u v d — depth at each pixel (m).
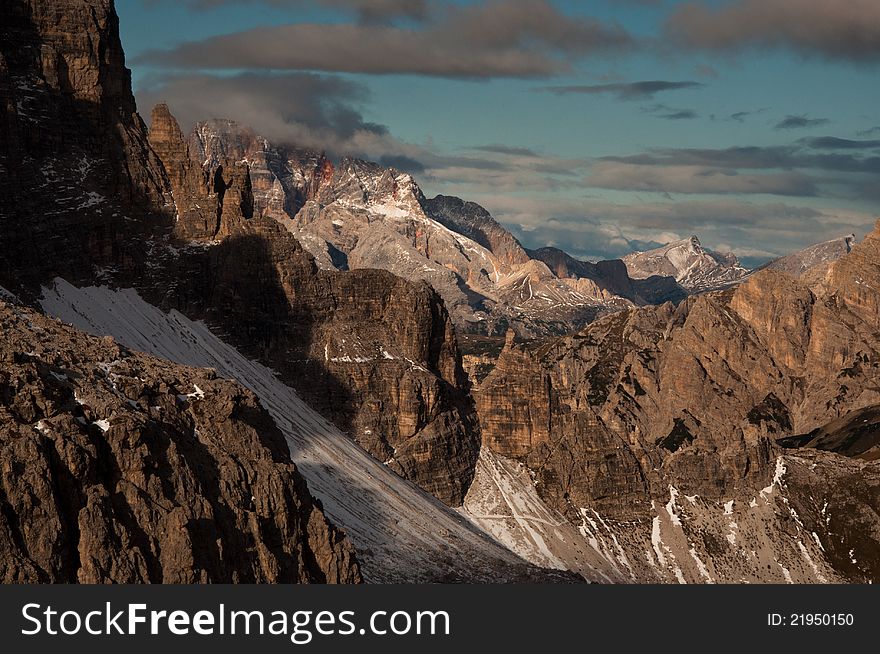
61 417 174.75
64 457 170.62
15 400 174.50
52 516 164.00
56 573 162.75
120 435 181.62
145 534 177.00
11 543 160.00
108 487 178.38
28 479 163.62
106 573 166.62
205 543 185.25
